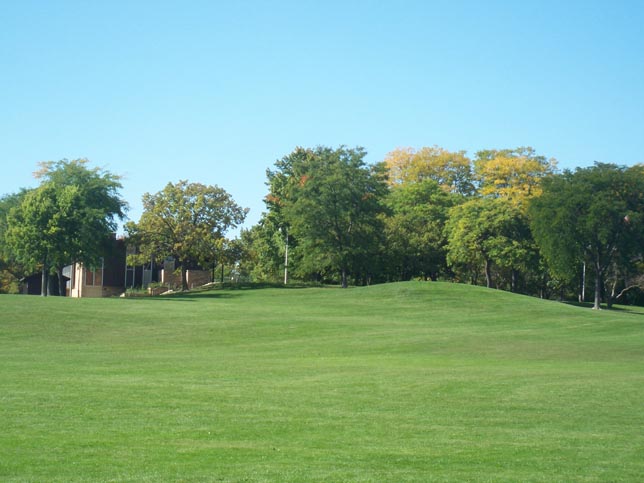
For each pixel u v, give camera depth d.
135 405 17.16
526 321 48.81
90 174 75.25
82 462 11.64
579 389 21.17
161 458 12.05
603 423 16.52
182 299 60.78
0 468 11.12
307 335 40.69
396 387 21.25
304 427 15.23
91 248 68.75
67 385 20.27
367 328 43.81
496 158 94.75
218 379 22.58
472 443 14.07
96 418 15.50
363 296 60.81
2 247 74.56
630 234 66.94
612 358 32.31
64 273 92.62
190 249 75.12
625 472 11.91
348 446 13.48
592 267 75.50
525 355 33.34
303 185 74.25
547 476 11.48
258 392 19.84
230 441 13.68
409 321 47.84
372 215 74.44
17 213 68.00
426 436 14.67
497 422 16.42
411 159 110.50
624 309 75.62
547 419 16.86
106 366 26.20
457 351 34.84
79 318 44.53
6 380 21.22
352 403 18.42
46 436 13.58
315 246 73.56
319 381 22.44
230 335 40.34
